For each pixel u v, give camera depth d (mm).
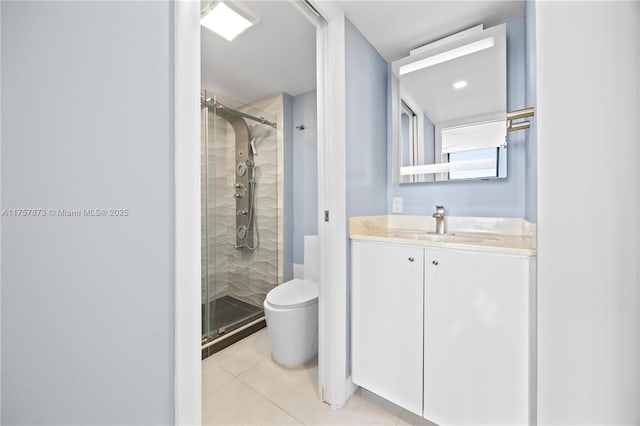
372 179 1754
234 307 2590
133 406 539
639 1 617
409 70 1813
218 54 1966
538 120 725
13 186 399
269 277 2736
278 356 1779
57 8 445
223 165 2568
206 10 1507
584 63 671
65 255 451
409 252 1283
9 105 395
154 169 573
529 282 994
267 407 1422
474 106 1612
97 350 488
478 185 1645
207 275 2102
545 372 720
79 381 467
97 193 488
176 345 606
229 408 1416
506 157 1537
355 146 1569
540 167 724
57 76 443
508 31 1539
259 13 1539
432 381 1217
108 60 506
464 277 1132
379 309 1381
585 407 678
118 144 517
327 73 1386
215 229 2338
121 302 521
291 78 2369
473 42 1596
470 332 1119
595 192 663
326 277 1425
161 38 592
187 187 620
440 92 1712
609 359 656
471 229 1631
